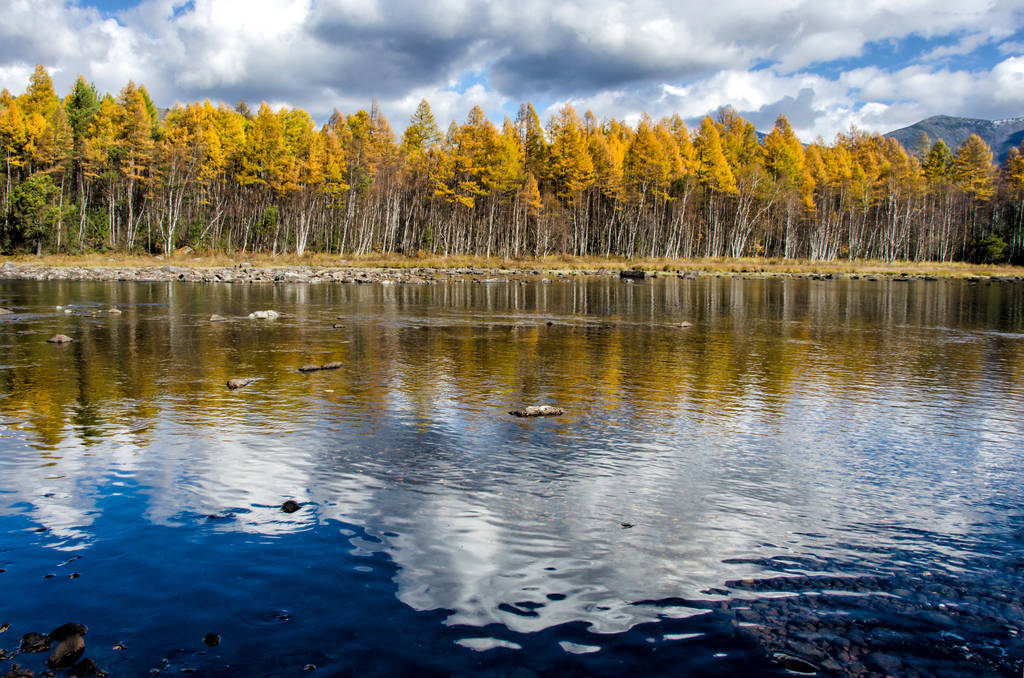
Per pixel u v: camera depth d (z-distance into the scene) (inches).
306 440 366.0
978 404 482.9
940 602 199.9
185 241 2837.1
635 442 371.9
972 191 3459.6
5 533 240.7
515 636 177.5
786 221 3383.4
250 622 182.5
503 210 3144.7
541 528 249.3
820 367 632.4
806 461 341.7
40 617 184.9
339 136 3348.9
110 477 303.3
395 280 1995.6
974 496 294.7
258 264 2454.5
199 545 231.3
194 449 347.6
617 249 3144.7
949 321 1058.1
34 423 399.5
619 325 964.6
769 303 1378.0
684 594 202.2
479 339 796.0
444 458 335.9
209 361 626.2
